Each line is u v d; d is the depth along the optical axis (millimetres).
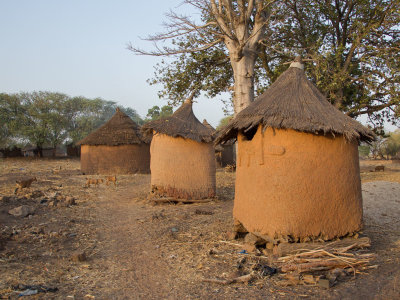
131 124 21234
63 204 9812
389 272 4555
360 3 14992
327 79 13469
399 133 44312
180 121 10836
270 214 5352
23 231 6918
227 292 4148
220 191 13102
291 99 5656
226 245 5953
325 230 5242
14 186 13031
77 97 42469
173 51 13977
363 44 13773
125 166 20031
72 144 40906
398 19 13055
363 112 15711
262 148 5496
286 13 15070
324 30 16391
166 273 4883
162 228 7383
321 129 5113
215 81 16594
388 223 7277
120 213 9266
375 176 16000
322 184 5223
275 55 17328
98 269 5094
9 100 36969
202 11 13812
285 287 4230
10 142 39125
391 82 13367
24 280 4492
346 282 4316
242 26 13055
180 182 10453
